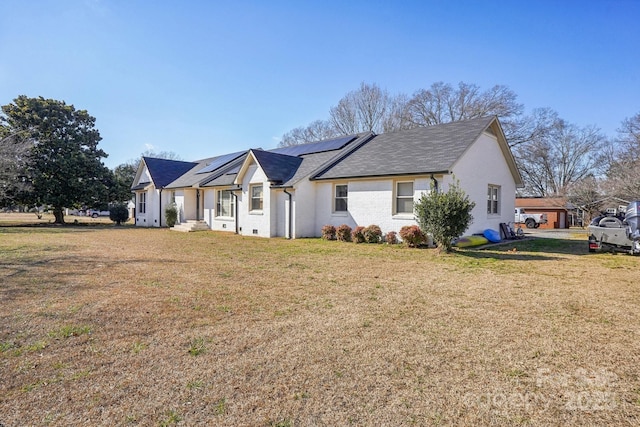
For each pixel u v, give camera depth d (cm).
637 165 1942
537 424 238
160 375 300
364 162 1491
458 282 675
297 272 772
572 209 3025
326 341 379
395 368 318
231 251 1122
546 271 790
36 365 316
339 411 250
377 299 552
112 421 235
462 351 356
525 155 3794
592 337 395
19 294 559
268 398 266
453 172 1214
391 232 1309
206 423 234
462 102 3728
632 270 803
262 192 1678
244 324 432
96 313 465
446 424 237
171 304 513
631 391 282
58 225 2502
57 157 2478
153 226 2512
